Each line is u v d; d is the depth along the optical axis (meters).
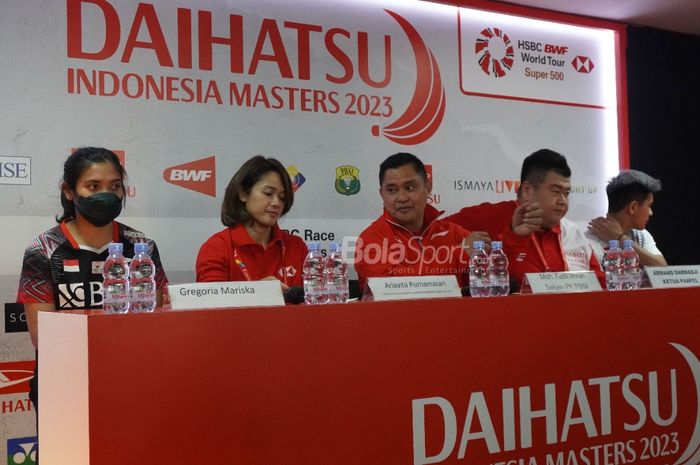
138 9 3.50
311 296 2.19
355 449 1.70
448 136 4.26
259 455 1.59
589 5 4.52
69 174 2.86
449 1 4.25
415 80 4.17
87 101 3.39
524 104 4.50
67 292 2.77
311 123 3.88
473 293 2.74
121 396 1.45
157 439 1.49
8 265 3.22
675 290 2.28
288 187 3.04
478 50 4.37
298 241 3.12
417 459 1.78
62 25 3.35
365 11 4.05
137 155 3.49
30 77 3.29
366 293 1.90
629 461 2.12
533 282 2.11
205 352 1.54
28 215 3.27
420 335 1.80
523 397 1.94
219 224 3.65
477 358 1.88
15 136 3.26
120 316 1.46
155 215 3.52
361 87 4.02
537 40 4.57
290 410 1.63
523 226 4.22
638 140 4.89
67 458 1.52
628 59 4.87
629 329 2.16
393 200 3.70
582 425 2.04
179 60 3.58
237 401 1.57
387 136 4.08
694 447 2.27
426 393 1.80
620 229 4.57
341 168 3.95
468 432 1.85
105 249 2.87
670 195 4.99
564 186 4.24
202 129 3.62
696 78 5.11
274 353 1.61
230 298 1.69
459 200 4.27
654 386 2.20
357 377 1.71
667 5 4.55
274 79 3.79
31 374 3.24
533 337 1.97
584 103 4.71
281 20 3.82
